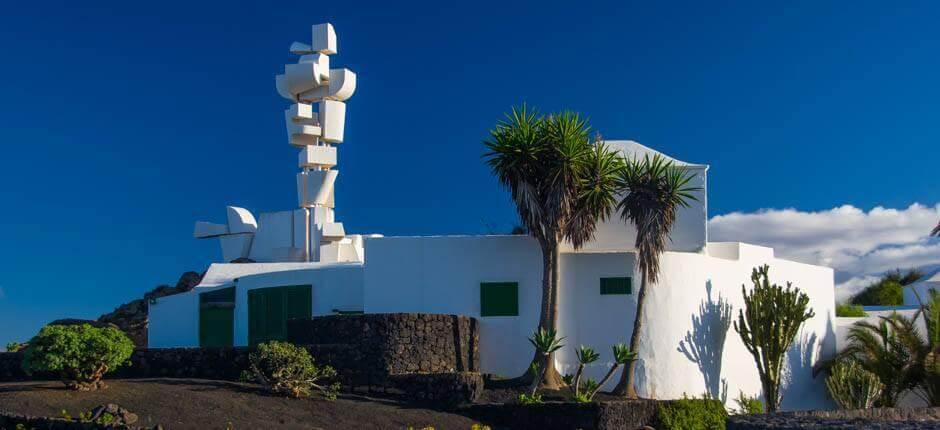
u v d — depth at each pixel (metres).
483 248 32.69
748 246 37.59
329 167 42.97
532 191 30.78
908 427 13.64
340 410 24.42
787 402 37.06
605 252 32.69
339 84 42.25
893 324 38.00
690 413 29.00
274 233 43.56
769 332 33.53
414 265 32.72
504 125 31.31
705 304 33.81
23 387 22.89
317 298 35.53
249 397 24.11
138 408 21.67
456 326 30.69
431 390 27.34
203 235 45.31
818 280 40.91
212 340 36.94
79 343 22.47
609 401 27.86
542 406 26.52
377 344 28.53
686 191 35.59
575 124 30.95
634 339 31.25
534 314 32.34
